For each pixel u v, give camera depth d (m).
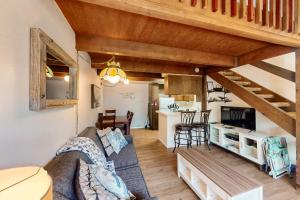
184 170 2.94
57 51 1.65
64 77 2.06
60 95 1.91
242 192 1.70
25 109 1.19
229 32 1.97
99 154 2.14
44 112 1.51
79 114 2.89
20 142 1.13
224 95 4.95
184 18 1.63
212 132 4.85
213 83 5.23
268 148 3.10
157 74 6.36
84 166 1.45
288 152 3.24
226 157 3.97
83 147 1.98
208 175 2.08
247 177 2.02
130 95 8.05
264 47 3.24
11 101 1.04
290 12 2.26
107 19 2.16
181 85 5.57
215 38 2.79
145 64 4.62
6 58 1.00
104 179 1.29
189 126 4.62
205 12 1.72
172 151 4.46
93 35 2.75
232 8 1.85
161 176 3.01
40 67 1.27
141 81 7.42
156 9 1.49
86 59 3.48
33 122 1.31
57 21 1.83
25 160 1.19
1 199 0.50
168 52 3.23
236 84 4.05
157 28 2.43
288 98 3.30
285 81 3.35
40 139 1.43
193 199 2.33
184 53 3.39
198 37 2.76
